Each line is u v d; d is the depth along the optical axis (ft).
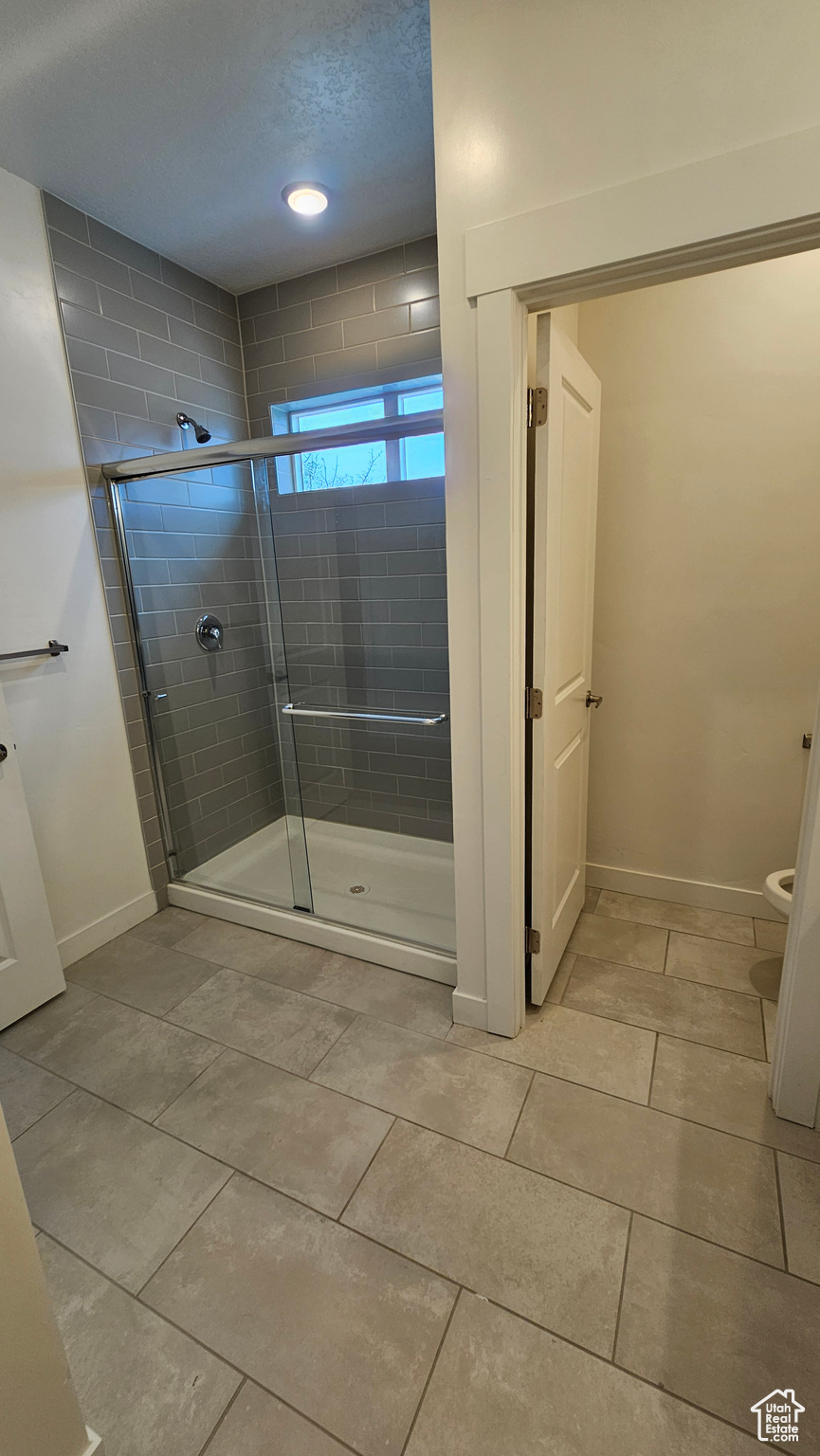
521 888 5.65
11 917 6.30
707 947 7.15
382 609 8.45
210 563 8.74
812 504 6.47
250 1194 4.47
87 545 7.23
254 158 6.10
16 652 6.56
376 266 7.95
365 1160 4.68
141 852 8.27
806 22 3.25
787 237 3.60
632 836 8.23
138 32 4.58
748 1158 4.56
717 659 7.23
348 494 8.21
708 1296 3.71
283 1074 5.54
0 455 6.28
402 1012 6.29
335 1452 3.11
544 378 4.82
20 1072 5.71
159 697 8.27
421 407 8.39
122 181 6.36
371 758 8.95
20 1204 2.62
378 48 4.82
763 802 7.41
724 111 3.49
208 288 8.53
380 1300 3.77
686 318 6.54
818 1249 3.94
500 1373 3.40
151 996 6.73
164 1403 3.34
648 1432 3.13
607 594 7.59
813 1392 3.26
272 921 7.88
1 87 5.03
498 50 3.95
